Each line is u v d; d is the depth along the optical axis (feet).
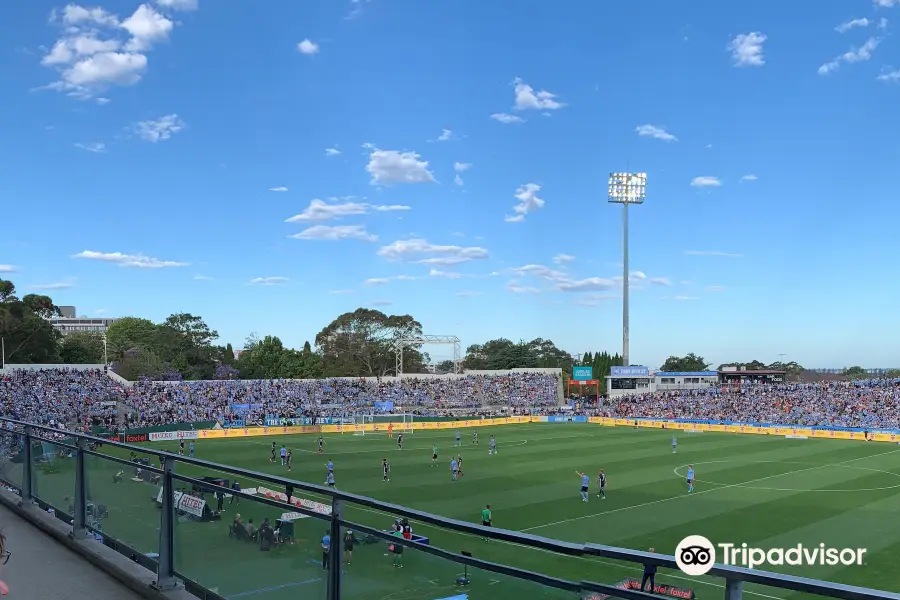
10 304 334.44
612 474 178.91
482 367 602.44
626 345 427.74
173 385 327.06
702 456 218.18
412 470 186.70
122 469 31.83
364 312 501.56
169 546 27.99
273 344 473.67
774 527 116.98
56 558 32.60
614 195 426.51
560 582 15.58
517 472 182.50
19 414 236.63
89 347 445.37
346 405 352.49
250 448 238.48
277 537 23.40
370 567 19.97
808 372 591.37
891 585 84.84
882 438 270.05
